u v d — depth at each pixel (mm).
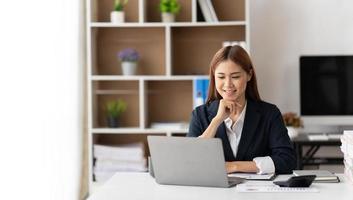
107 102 4906
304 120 4754
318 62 4727
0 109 3316
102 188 2318
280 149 2660
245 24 4535
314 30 4875
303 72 4734
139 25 4578
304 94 4742
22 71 3535
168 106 4883
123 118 4906
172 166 2346
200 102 4531
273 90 4910
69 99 4309
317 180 2389
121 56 4668
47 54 3881
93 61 4695
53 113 3961
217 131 2719
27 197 3602
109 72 4883
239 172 2555
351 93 4727
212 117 2760
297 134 4590
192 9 4582
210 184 2307
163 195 2172
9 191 3418
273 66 4906
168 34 4578
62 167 4160
